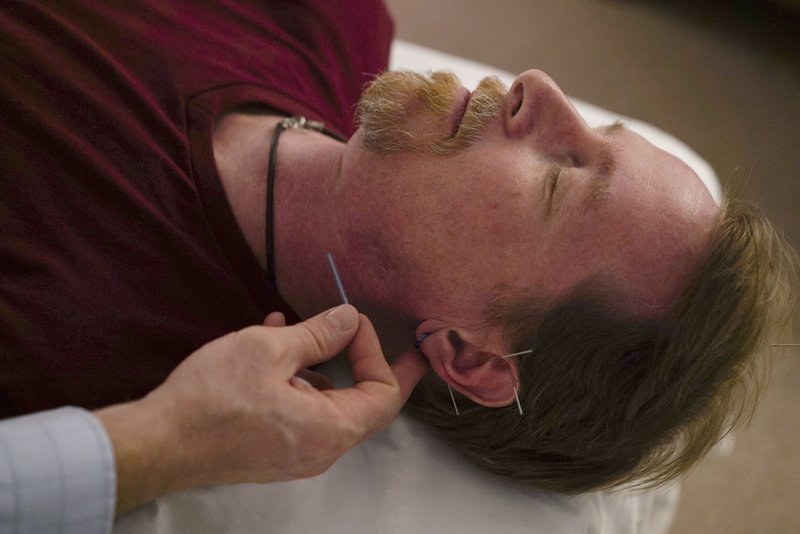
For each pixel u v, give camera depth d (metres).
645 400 0.97
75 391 0.92
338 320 0.88
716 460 1.80
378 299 1.01
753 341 0.95
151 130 1.04
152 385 0.96
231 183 1.08
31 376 0.90
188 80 1.09
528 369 0.99
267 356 0.81
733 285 0.92
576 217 0.92
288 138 1.09
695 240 0.93
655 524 1.31
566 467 1.06
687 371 0.94
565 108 0.93
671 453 1.05
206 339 0.99
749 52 2.68
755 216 0.97
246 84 1.14
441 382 1.07
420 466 1.08
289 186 1.05
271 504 0.99
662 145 1.60
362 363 0.91
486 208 0.92
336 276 0.96
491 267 0.94
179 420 0.77
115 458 0.74
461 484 1.08
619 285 0.93
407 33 2.40
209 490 0.97
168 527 0.95
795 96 2.58
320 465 0.85
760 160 2.38
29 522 0.72
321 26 1.32
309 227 1.03
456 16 2.50
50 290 0.92
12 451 0.72
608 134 0.98
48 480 0.72
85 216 0.96
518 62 2.44
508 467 1.08
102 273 0.95
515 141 0.94
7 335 0.89
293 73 1.24
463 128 0.94
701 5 2.75
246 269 1.02
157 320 0.97
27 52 1.01
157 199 1.00
